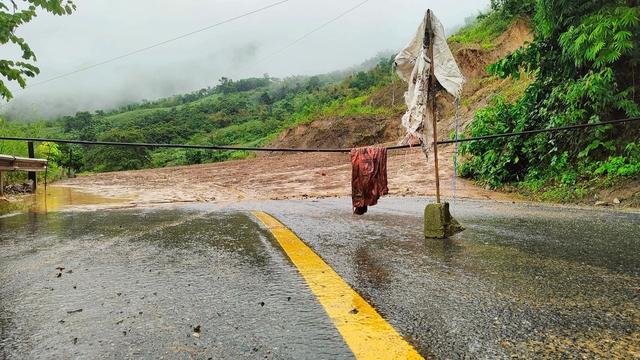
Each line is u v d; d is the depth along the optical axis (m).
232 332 1.87
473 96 22.48
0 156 8.44
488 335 1.81
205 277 2.79
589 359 1.58
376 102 33.72
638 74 7.67
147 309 2.19
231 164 25.08
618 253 3.30
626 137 7.49
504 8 28.50
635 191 6.57
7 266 3.17
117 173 25.61
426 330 1.87
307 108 40.91
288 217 5.88
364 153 4.34
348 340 1.77
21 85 6.09
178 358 1.63
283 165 20.62
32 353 1.71
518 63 9.32
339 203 7.88
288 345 1.73
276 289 2.50
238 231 4.70
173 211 7.00
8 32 5.59
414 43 4.32
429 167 13.22
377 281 2.64
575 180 7.73
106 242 4.13
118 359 1.64
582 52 7.45
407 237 4.15
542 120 8.87
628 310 2.08
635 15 6.72
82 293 2.48
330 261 3.19
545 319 1.98
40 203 8.77
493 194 8.94
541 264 2.98
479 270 2.85
